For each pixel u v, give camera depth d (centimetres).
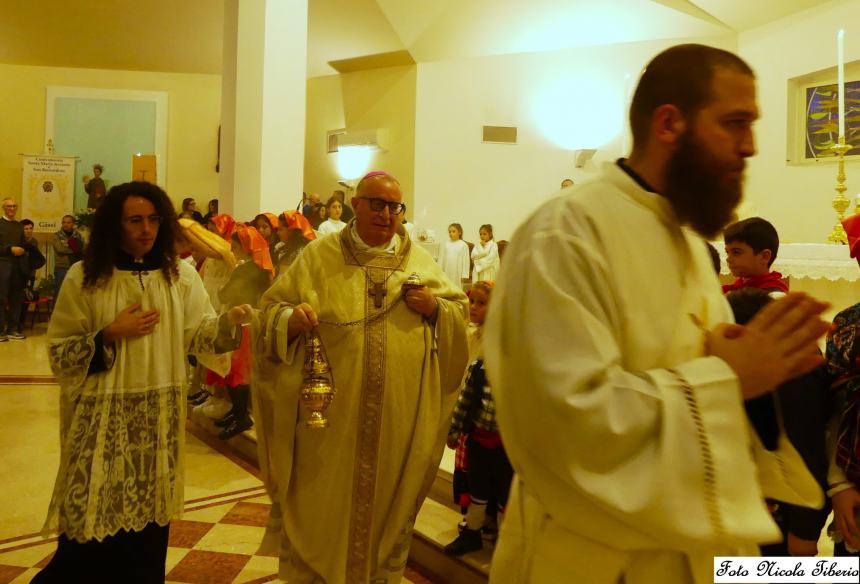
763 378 96
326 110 1346
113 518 229
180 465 247
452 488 372
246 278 506
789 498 120
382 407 274
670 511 91
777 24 1020
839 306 452
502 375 106
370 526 271
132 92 1438
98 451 229
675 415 93
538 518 118
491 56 1224
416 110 1238
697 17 1088
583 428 93
